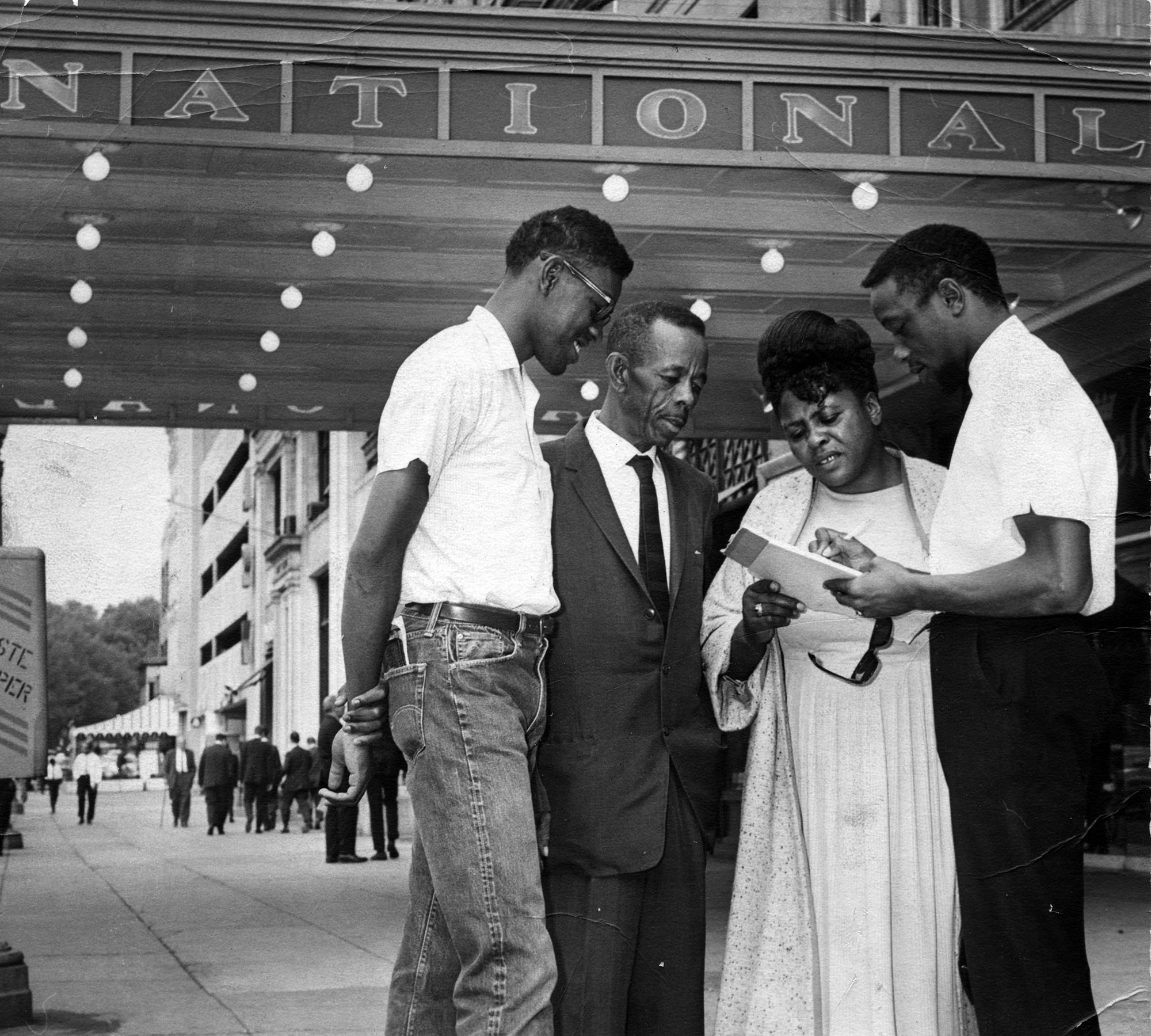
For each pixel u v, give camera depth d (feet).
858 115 10.94
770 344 7.20
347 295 15.05
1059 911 6.64
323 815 15.49
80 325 15.61
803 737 7.09
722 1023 6.96
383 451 6.15
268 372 16.96
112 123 10.53
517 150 11.03
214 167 11.57
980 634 6.79
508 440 6.49
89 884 12.19
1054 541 6.60
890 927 6.82
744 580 7.28
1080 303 10.28
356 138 10.77
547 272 6.64
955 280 7.23
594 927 6.61
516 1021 5.85
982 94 11.00
